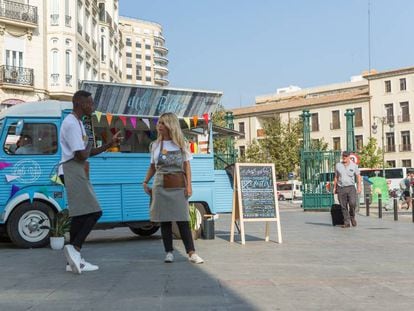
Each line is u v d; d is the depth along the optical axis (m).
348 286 5.62
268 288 5.52
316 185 25.11
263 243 9.87
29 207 9.73
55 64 35.84
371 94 69.75
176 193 7.30
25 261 7.81
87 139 6.63
